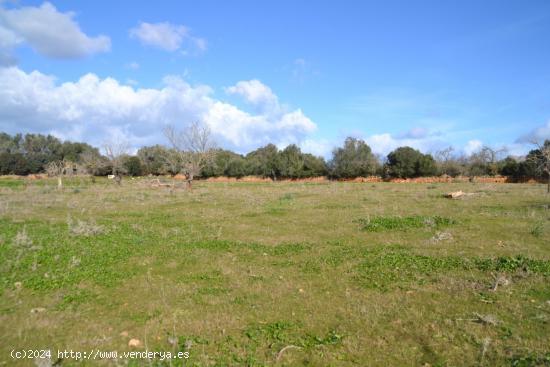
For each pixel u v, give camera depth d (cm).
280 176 7081
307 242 1276
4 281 880
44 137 7812
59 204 2480
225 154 7138
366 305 730
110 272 961
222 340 604
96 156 6178
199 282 891
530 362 517
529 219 1584
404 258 1033
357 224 1573
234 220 1748
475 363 522
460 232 1359
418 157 6419
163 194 3250
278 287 844
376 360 539
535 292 770
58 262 1041
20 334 627
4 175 6825
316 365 529
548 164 3006
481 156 6109
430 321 654
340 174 6931
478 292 779
